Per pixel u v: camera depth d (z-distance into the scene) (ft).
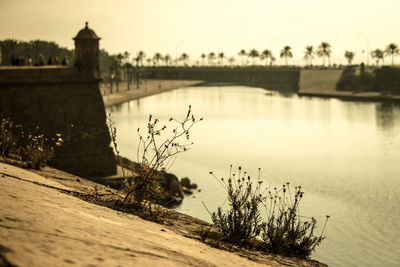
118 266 14.67
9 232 14.90
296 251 29.91
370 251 87.61
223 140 237.66
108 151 122.11
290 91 637.30
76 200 27.81
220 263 20.70
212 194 129.90
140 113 364.17
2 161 45.14
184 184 136.05
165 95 571.28
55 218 18.93
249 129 282.77
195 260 19.36
